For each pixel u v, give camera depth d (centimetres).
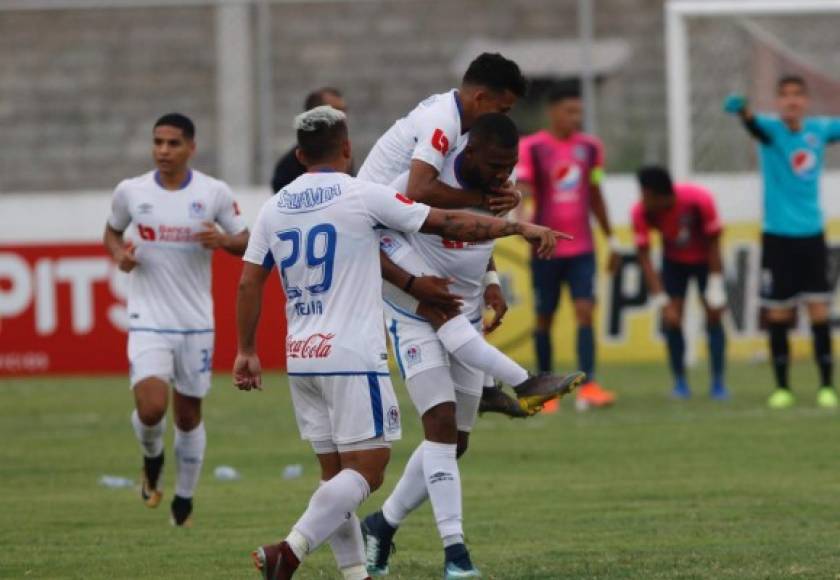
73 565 2306
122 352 5666
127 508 2953
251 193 5684
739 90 6038
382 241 2188
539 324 4519
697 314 5800
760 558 2244
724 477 3170
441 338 2175
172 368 2850
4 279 5638
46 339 5650
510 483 3161
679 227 4662
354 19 7250
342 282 2005
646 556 2291
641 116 7100
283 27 7212
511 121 2156
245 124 6162
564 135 4484
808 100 6069
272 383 5438
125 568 2275
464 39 7331
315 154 2058
